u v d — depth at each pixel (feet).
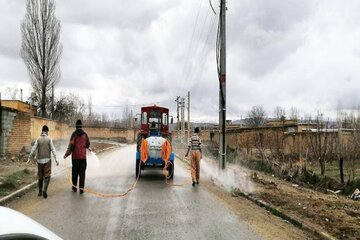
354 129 67.15
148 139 55.01
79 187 41.96
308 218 30.71
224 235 26.27
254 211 34.35
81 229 27.09
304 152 68.39
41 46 116.98
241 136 108.88
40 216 30.73
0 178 44.57
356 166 61.21
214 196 41.57
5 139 68.18
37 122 93.20
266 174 63.93
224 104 54.80
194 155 49.75
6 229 8.46
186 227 28.19
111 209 33.83
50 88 119.14
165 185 49.21
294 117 155.94
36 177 50.42
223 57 55.72
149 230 27.20
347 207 36.06
